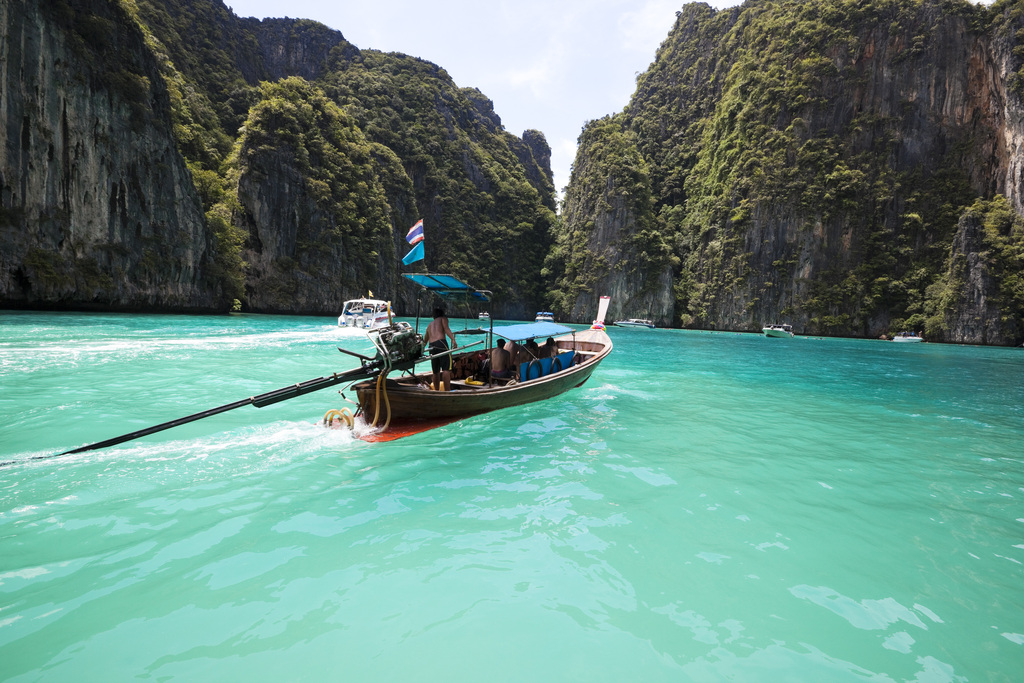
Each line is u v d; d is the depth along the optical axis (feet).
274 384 32.86
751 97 239.30
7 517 13.25
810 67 221.66
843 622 9.92
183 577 10.72
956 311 170.30
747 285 214.90
